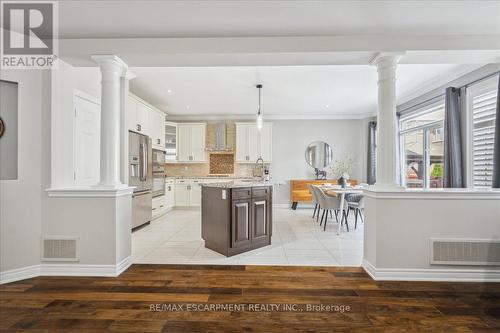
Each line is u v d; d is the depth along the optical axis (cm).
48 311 199
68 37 269
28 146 257
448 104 398
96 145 347
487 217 257
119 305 208
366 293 230
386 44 264
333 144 726
